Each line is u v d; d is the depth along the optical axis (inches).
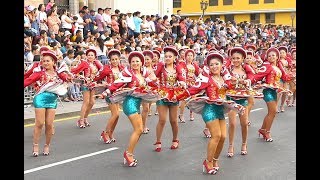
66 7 983.6
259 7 2033.7
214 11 2089.1
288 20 2007.9
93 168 329.1
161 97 371.2
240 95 353.1
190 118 532.1
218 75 313.1
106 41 697.6
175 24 970.7
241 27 1306.6
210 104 309.4
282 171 324.2
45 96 354.9
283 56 553.0
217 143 313.0
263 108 635.5
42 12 675.4
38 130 357.7
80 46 649.6
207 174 316.5
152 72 384.5
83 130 466.9
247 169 329.4
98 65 470.0
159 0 1128.8
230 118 362.6
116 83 332.8
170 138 432.1
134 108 335.3
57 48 608.7
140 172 320.5
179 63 399.9
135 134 336.2
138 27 860.0
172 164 341.7
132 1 1060.5
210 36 1072.2
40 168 327.0
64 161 346.3
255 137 438.0
